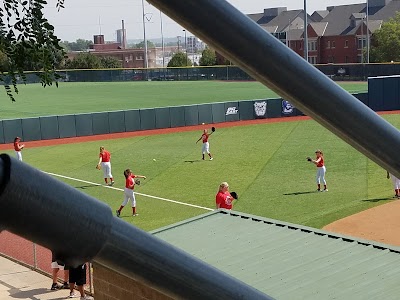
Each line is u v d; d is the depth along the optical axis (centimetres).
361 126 158
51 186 117
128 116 4653
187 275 135
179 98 6681
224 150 3788
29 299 1592
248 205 2480
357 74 7550
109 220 125
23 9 755
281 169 3153
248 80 8469
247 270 1002
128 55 15062
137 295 1011
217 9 139
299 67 149
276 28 12650
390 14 10981
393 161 163
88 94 7356
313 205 2430
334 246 1079
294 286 926
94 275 1105
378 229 2075
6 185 112
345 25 10862
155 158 3603
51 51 798
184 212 2416
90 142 4275
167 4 137
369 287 898
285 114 5091
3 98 7088
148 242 130
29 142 4303
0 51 787
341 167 3142
